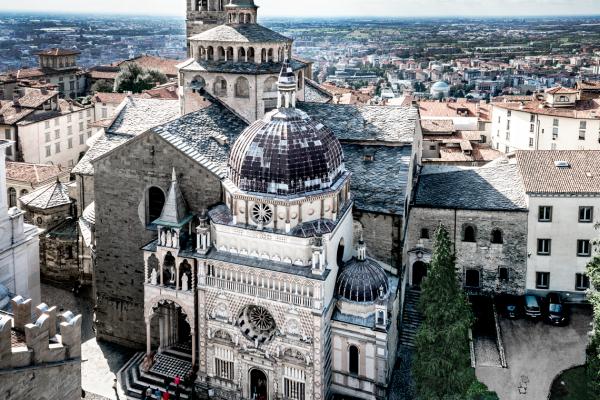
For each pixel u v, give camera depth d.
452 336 59.94
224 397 67.06
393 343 69.38
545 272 82.19
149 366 70.81
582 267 81.88
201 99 81.75
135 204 72.25
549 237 81.19
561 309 79.12
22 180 117.19
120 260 74.50
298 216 62.12
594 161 84.25
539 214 80.56
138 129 85.12
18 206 104.00
